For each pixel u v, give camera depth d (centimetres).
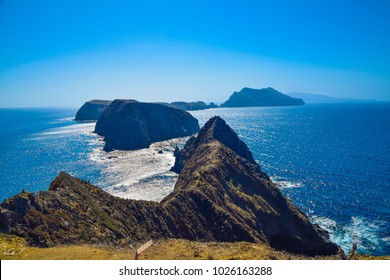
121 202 5922
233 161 10844
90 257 2956
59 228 3753
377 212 9812
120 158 18188
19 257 2862
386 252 7462
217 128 15162
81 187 5384
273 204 9062
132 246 4097
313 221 9288
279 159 17875
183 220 6688
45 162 17275
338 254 7256
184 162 14562
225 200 8144
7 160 18075
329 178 13638
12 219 3491
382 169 14875
